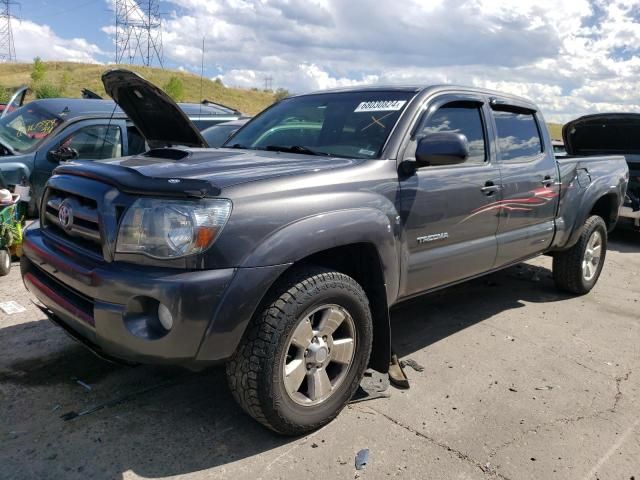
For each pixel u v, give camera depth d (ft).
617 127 26.08
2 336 12.77
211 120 28.60
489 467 8.73
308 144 12.00
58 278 9.10
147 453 8.70
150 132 14.42
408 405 10.51
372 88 12.96
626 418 10.40
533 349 13.51
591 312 16.55
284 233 8.39
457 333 14.38
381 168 10.41
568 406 10.75
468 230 12.50
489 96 13.98
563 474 8.64
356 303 9.53
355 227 9.27
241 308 7.98
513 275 20.33
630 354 13.47
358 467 8.57
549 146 16.10
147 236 7.89
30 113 24.48
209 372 11.39
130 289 7.82
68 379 10.88
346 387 9.76
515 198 13.97
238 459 8.64
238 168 9.20
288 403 8.84
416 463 8.74
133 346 7.98
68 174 9.76
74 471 8.20
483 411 10.41
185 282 7.65
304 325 8.93
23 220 21.39
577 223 16.78
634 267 23.04
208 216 7.87
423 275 11.45
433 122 11.95
